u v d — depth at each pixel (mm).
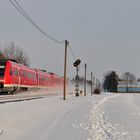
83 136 14055
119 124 19391
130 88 169625
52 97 50812
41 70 62781
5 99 33438
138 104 44938
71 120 20375
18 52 107688
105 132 15664
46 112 24438
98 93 111438
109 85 196875
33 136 13547
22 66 47531
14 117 19000
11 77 41594
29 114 21469
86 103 41781
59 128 16312
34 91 54750
